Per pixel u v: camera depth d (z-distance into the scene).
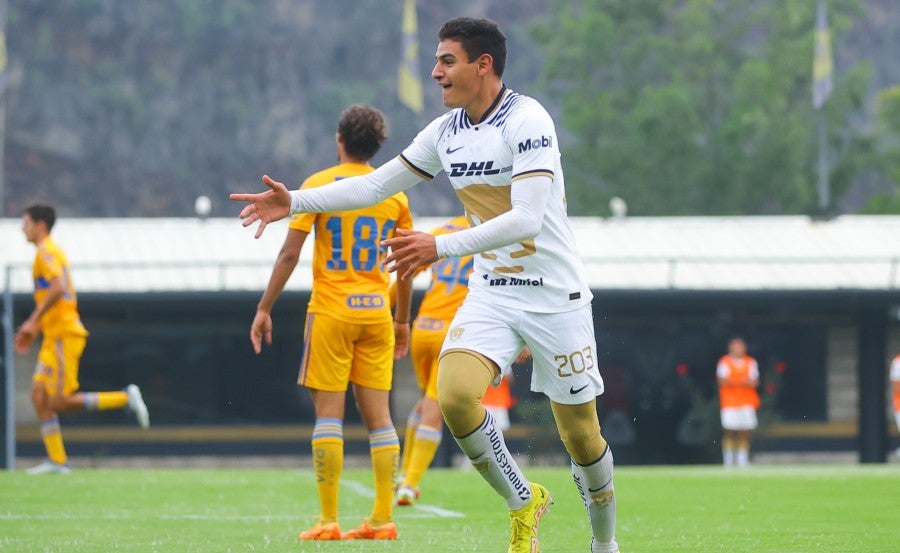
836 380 96.69
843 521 29.33
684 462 94.31
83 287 87.56
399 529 27.81
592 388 19.72
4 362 87.44
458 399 19.09
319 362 25.98
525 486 19.86
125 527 27.91
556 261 19.48
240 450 94.06
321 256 26.41
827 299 91.56
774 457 96.56
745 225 105.31
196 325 94.12
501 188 19.61
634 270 93.94
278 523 29.03
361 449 96.19
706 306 93.06
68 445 92.25
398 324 28.81
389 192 20.97
